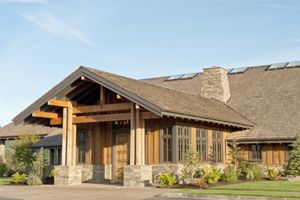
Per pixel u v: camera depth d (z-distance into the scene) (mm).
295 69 34312
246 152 28859
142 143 22391
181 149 23375
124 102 24469
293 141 26609
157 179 22781
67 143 24500
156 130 23766
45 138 37594
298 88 31625
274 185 20078
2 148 41656
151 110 20953
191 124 24625
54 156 36062
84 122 24922
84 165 26188
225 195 16500
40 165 25234
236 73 36938
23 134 38688
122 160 25203
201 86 34500
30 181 23797
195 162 22359
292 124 27969
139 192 18781
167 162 23172
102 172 25656
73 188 21266
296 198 15383
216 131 27422
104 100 24172
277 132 27750
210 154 26375
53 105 24109
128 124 25203
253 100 32156
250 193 16812
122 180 24938
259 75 35344
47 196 17641
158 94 23672
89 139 26438
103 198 16719
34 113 24422
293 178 25062
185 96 27438
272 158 27938
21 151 35812
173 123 23203
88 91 24984
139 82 25219
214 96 33125
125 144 25250
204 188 19547
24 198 17062
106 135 25969
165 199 16375
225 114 27688
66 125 24609
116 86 22047
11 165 36031
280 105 30422
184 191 18016
